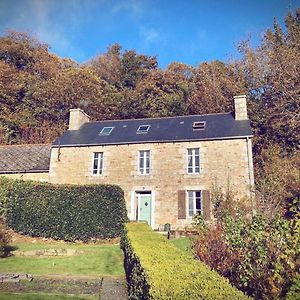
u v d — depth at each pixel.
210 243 7.14
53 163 20.38
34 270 9.60
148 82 34.41
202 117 21.97
